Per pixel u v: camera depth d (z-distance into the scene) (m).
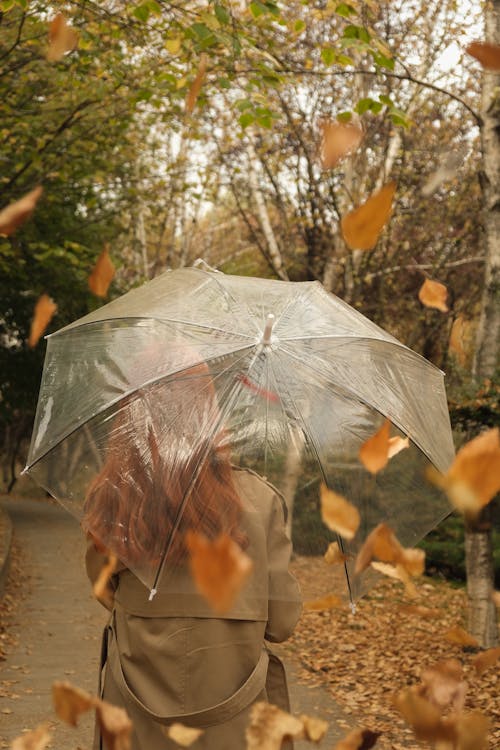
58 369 2.68
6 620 9.24
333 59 5.80
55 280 16.59
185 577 2.36
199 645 2.35
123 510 2.34
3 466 36.50
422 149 12.77
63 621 9.38
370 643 8.48
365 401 2.62
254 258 21.48
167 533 2.31
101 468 2.46
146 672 2.37
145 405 2.46
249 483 2.45
